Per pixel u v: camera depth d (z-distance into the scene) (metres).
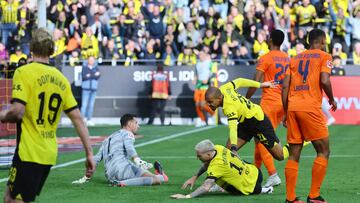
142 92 52.34
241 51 52.84
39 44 15.05
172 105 51.97
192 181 22.14
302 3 54.88
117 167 24.45
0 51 51.16
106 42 54.50
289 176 20.33
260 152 24.38
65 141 41.22
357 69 50.72
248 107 22.92
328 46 53.66
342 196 22.38
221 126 49.53
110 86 52.59
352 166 29.95
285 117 21.22
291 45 53.69
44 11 36.84
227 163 21.62
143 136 43.50
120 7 57.62
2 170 28.94
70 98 15.27
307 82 20.30
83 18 55.00
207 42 53.56
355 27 54.22
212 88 22.25
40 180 15.00
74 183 25.11
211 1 58.00
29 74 14.84
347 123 50.50
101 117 52.69
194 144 38.97
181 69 51.75
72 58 53.44
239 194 22.20
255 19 53.88
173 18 54.72
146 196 22.20
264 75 25.06
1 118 14.70
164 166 30.25
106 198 21.95
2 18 52.09
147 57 54.00
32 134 14.83
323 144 20.30
